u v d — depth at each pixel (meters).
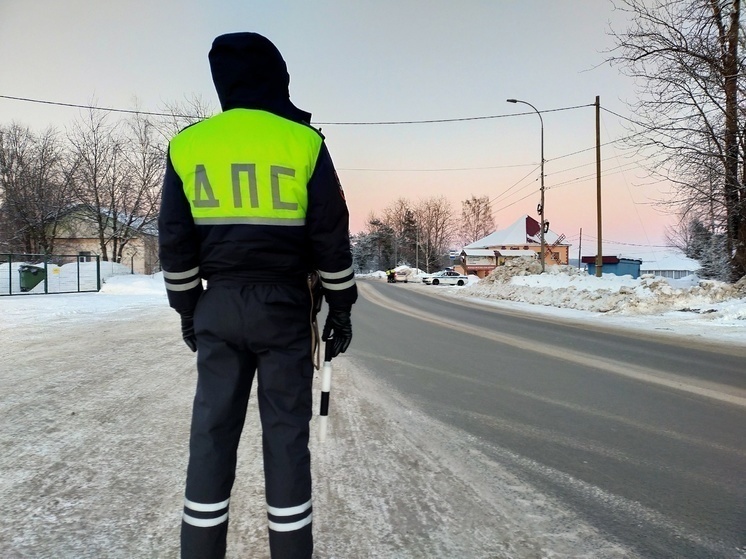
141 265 47.09
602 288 19.81
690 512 2.86
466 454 3.69
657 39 15.66
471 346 9.02
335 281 1.83
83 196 33.97
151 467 3.22
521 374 6.61
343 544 2.43
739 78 14.99
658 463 3.60
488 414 4.75
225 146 1.73
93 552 2.29
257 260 1.74
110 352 7.36
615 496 3.05
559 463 3.57
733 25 14.96
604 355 8.20
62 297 18.36
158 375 5.83
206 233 1.76
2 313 12.45
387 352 8.27
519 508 2.86
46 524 2.51
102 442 3.64
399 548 2.40
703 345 9.46
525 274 30.11
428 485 3.12
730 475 3.40
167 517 2.60
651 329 12.03
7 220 34.66
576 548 2.45
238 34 1.78
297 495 1.74
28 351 7.39
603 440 4.08
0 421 4.07
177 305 1.88
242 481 3.08
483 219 101.38
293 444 1.76
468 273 65.25
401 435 4.07
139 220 35.97
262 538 2.45
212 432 1.75
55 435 3.77
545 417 4.69
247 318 1.72
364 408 4.85
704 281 16.56
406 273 55.84
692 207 17.28
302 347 1.82
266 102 1.82
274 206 1.72
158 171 34.84
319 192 1.76
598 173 23.33
